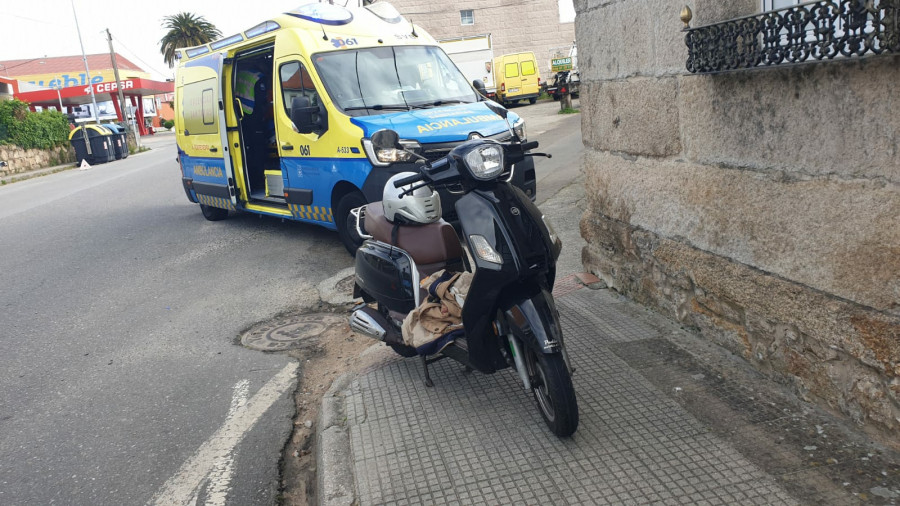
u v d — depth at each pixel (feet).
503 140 23.63
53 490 11.91
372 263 15.10
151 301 22.62
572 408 10.78
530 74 100.73
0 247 33.83
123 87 180.04
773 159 11.28
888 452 9.89
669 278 15.06
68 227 38.14
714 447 10.57
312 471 12.11
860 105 9.45
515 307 11.03
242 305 21.35
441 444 11.57
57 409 15.12
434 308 13.20
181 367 16.89
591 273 18.80
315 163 25.57
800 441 10.44
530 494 9.98
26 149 91.91
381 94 25.44
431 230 14.23
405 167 22.22
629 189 16.14
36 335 20.17
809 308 10.94
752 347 12.69
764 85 11.20
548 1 129.39
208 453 12.76
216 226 34.86
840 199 10.03
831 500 9.11
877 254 9.57
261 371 16.24
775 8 11.24
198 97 33.73
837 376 10.70
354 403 13.34
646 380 12.85
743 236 12.34
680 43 13.23
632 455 10.62
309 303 20.98
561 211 27.17
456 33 129.90
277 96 27.40
